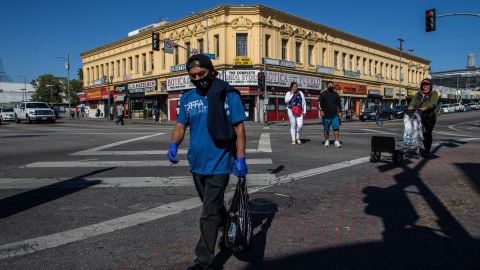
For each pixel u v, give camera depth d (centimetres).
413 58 6384
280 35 3612
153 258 339
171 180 646
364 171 716
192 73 311
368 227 413
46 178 667
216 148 311
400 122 3256
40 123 3219
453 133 1691
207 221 306
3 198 538
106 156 918
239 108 316
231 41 3397
